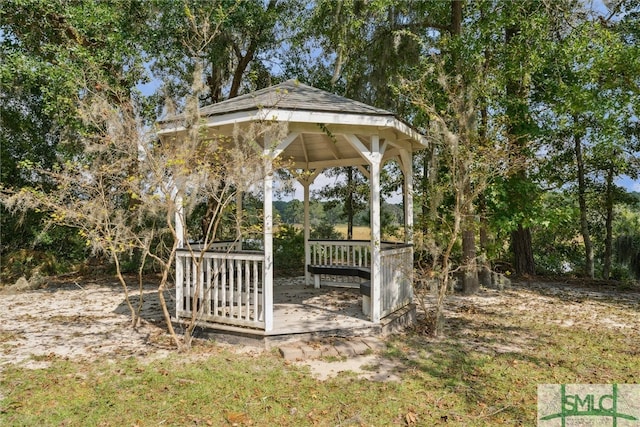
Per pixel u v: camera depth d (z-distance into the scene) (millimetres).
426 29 9625
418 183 8445
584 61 7035
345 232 14062
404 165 6270
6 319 6188
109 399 3322
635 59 6566
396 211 12961
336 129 4980
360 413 3123
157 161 4359
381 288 5289
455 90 6047
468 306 6949
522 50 7180
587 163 10312
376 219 5102
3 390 3488
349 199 12680
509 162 5715
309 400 3324
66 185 4824
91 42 8141
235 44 9945
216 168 4547
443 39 7512
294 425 2951
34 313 6605
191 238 11008
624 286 8961
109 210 5109
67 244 11703
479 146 5367
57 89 7285
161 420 3002
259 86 10961
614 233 11625
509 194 7484
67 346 4750
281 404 3254
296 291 7547
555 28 7645
